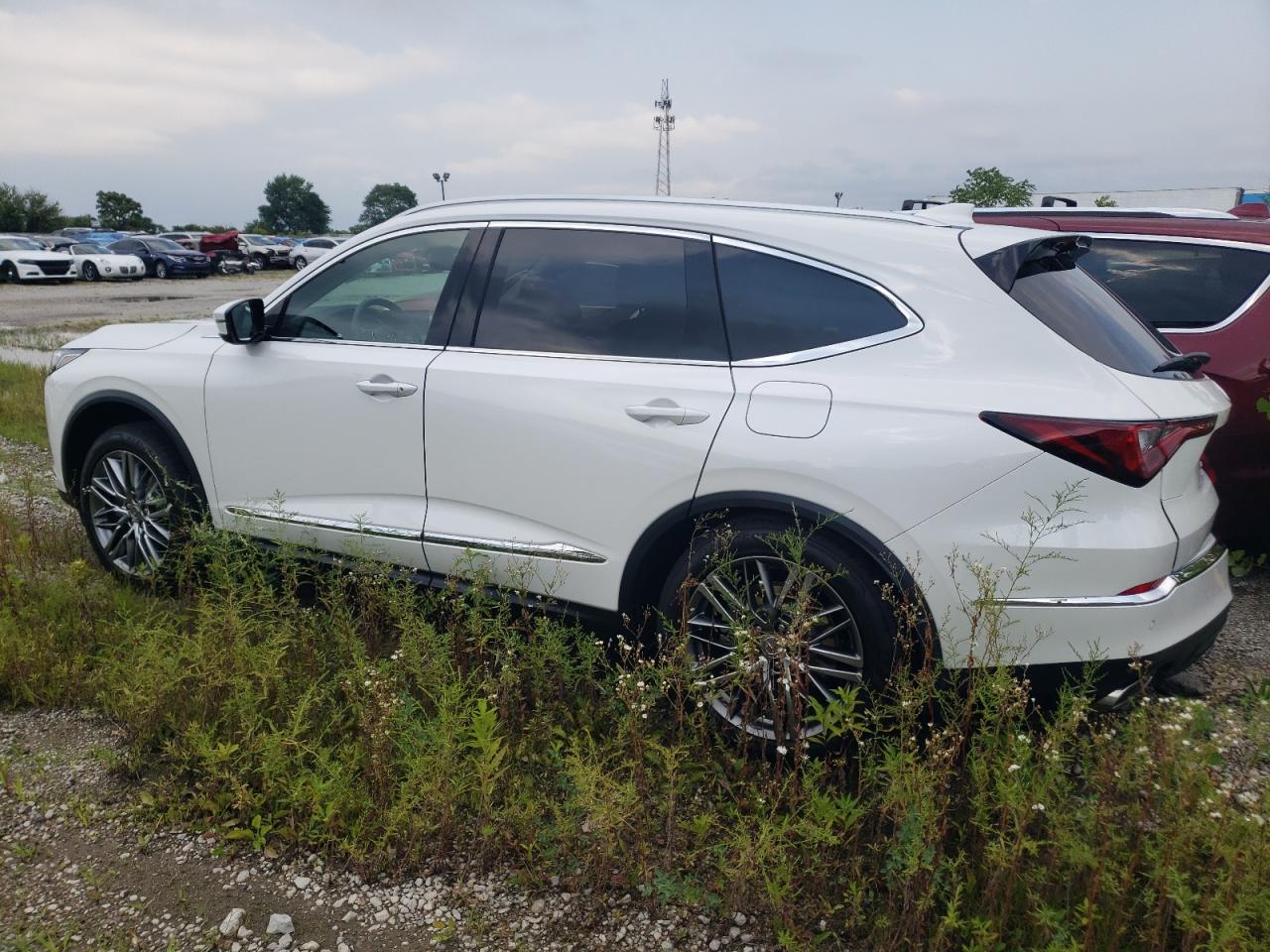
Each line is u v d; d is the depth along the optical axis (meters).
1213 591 3.15
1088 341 2.99
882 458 2.91
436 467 3.73
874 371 3.05
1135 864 2.37
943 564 2.87
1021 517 2.81
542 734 3.20
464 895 2.65
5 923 2.51
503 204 3.86
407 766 2.93
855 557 2.99
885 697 2.96
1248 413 4.73
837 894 2.60
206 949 2.45
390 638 3.92
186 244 43.06
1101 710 3.00
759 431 3.09
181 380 4.37
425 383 3.73
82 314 21.03
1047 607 2.82
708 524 3.22
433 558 3.79
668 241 3.49
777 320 3.25
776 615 3.13
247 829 2.84
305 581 4.19
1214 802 2.38
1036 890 2.41
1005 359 2.94
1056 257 3.30
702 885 2.66
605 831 2.61
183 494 4.42
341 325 4.10
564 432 3.43
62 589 4.28
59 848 2.81
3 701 3.58
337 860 2.78
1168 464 2.87
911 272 3.12
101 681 3.54
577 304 3.60
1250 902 2.16
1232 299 4.83
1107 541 2.78
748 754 3.13
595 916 2.58
